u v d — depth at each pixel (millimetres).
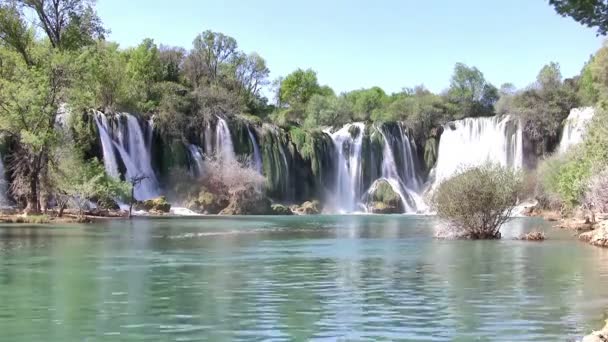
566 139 97250
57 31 68062
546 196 75438
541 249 30859
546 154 97688
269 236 42031
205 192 88438
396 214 95875
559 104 102688
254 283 20016
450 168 106688
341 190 103875
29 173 63562
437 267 23969
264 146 98500
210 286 19281
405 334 13102
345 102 120188
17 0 66000
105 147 82125
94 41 70750
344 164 104562
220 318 14617
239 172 90875
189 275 21719
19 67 62125
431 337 12859
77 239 37594
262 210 90375
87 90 63562
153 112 94062
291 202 99438
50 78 61250
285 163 99562
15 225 52562
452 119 116688
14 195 67938
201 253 29625
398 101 115750
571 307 15766
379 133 105875
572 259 26266
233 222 62500
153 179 89062
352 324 14023
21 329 13547
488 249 31125
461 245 33719
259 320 14438
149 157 89375
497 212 37719
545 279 20547
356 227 54469
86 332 13289
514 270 22859
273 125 102875
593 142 48125
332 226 56000
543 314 14953
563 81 107375
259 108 126688
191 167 92188
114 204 75438
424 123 109938
